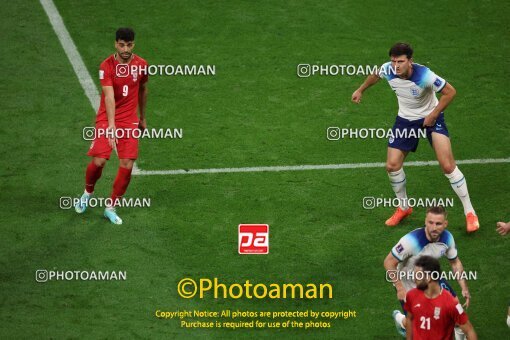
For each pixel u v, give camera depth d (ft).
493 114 160.25
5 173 144.56
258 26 186.39
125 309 118.62
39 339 112.88
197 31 184.75
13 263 126.21
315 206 138.62
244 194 141.18
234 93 167.12
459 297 120.78
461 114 160.25
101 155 130.82
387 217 136.36
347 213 137.08
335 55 177.47
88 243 130.52
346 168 147.23
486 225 133.90
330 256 128.47
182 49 179.22
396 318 112.88
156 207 138.21
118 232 132.87
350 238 132.05
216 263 127.03
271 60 176.24
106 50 178.09
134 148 131.75
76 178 144.25
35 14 188.65
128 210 137.39
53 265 126.00
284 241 131.34
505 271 124.98
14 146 151.02
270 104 164.04
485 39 181.57
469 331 102.06
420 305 102.27
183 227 134.00
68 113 159.84
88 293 121.19
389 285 123.13
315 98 165.58
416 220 135.64
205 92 167.32
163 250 129.39
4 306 118.52
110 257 127.75
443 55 176.65
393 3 193.47
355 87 168.55
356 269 126.00
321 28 185.68
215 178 144.97
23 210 136.77
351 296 121.29
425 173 146.10
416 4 192.95
